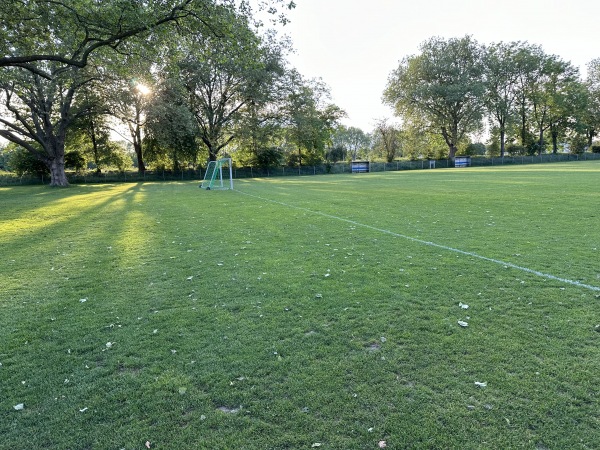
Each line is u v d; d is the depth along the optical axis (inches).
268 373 122.0
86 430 99.0
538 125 2460.6
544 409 100.1
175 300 189.0
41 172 1585.9
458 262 237.5
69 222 457.1
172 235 359.6
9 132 1181.7
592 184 731.4
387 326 151.0
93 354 138.3
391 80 2191.2
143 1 504.7
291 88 1635.1
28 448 93.0
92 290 207.6
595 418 96.3
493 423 95.9
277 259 259.3
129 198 769.6
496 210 446.0
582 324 146.9
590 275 204.4
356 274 219.0
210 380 118.9
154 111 1171.9
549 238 295.1
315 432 95.1
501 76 2236.7
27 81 818.2
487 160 2356.1
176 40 588.7
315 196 708.7
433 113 2087.8
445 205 509.4
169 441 94.0
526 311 160.9
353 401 106.2
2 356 138.1
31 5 489.1
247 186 1095.0
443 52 2042.3
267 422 99.4
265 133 1658.5
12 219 486.0
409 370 120.2
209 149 1724.9
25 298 197.8
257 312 169.5
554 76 2299.5
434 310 164.9
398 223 386.3
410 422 97.3
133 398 111.5
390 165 2288.4
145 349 140.3
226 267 243.9
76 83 1040.2
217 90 1647.4
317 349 135.4
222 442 93.0
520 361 122.6
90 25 526.0
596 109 2448.3
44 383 120.6
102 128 1576.0
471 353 128.8
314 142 2011.6
